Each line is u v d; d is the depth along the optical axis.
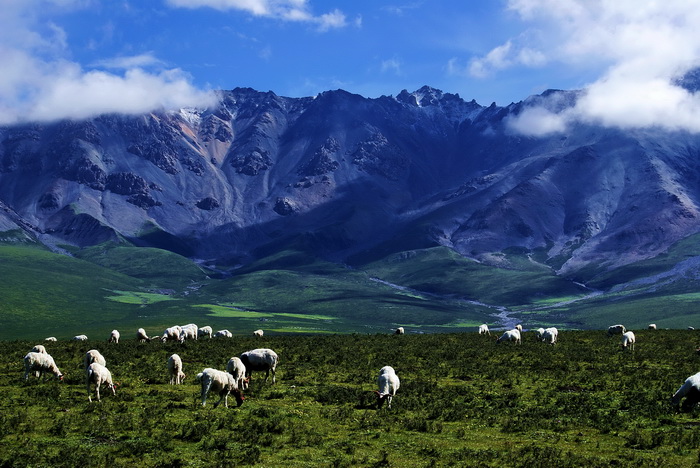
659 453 22.81
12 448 21.34
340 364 45.78
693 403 29.25
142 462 20.58
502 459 21.84
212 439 23.44
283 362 46.31
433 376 41.06
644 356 49.66
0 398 29.20
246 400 30.81
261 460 21.28
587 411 29.92
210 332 83.88
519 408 30.89
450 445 23.92
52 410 27.09
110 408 27.61
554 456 22.11
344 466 20.69
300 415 28.02
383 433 25.45
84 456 20.48
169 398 30.75
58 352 49.59
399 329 93.38
